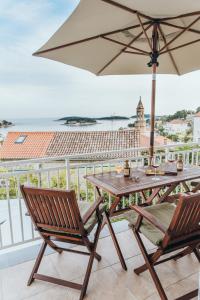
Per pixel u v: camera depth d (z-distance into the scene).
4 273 2.17
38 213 1.91
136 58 3.07
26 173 2.52
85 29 2.21
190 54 2.96
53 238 2.05
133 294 1.91
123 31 2.46
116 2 1.84
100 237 2.75
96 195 2.90
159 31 2.54
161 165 2.94
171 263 2.28
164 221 2.09
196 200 1.60
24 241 2.61
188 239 1.89
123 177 2.54
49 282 2.01
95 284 2.02
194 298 1.83
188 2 1.79
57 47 2.46
